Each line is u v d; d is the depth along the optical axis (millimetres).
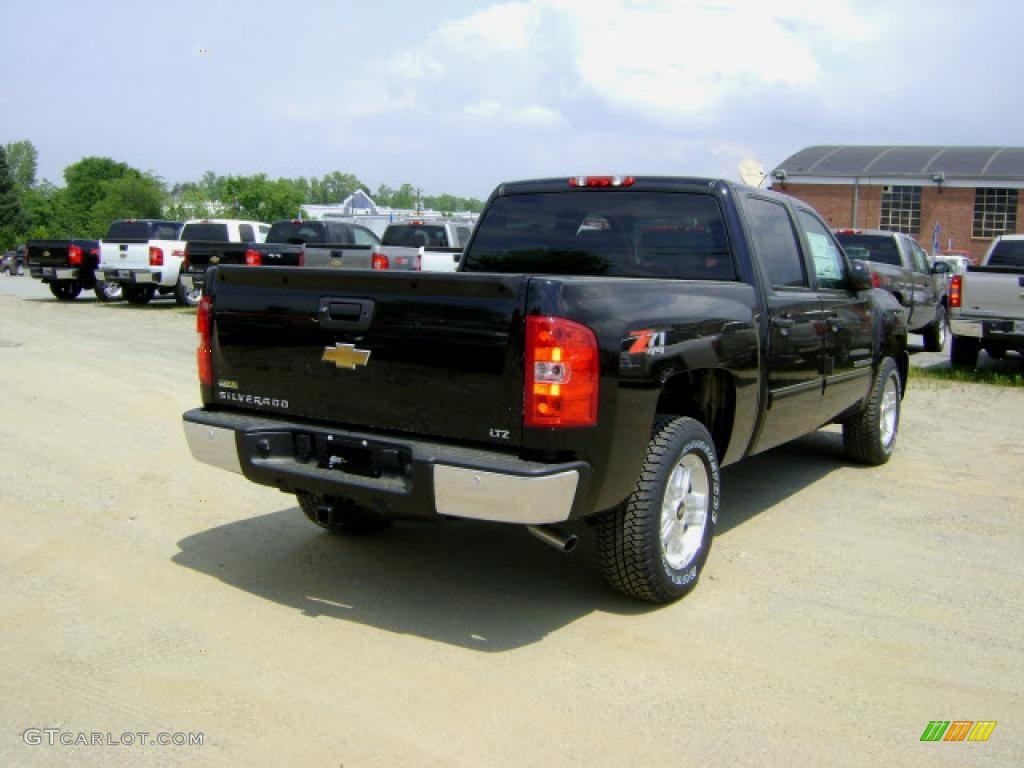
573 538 3988
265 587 4711
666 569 4414
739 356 4852
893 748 3334
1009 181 38844
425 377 3994
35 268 21938
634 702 3613
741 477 7066
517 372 3775
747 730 3426
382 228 39438
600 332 3863
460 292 3883
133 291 21500
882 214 41312
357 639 4133
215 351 4684
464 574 4941
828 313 6055
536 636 4188
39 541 5277
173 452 7344
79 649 3984
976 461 7648
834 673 3887
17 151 126125
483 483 3727
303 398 4391
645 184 5516
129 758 3184
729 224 5250
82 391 9812
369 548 5312
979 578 4992
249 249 17094
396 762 3182
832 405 6387
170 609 4414
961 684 3816
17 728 3363
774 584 4855
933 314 15352
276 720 3441
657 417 4473
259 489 6430
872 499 6484
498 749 3270
